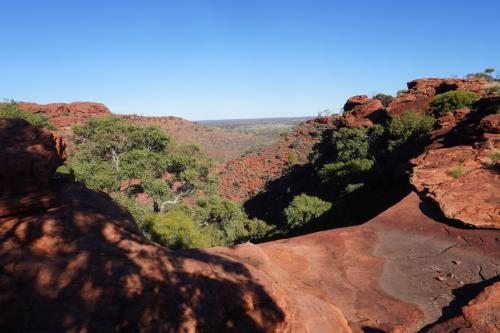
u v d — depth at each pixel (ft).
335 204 83.35
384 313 20.11
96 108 249.96
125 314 11.95
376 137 119.75
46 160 16.35
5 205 14.93
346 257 28.58
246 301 13.92
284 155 201.98
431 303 21.20
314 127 225.76
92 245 14.90
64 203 17.40
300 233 76.07
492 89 123.85
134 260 14.64
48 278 12.53
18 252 13.15
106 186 69.92
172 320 12.19
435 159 54.60
